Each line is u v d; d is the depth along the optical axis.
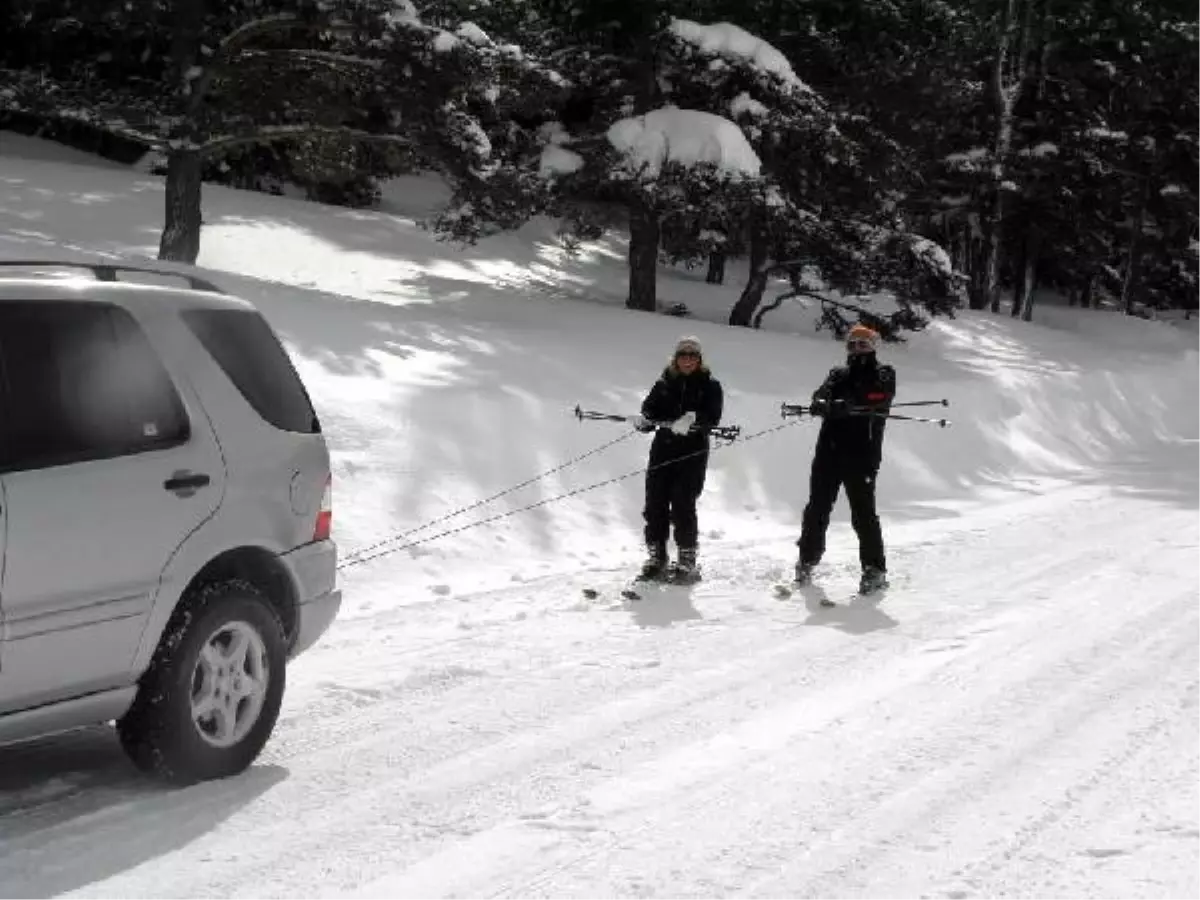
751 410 14.36
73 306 4.94
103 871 4.30
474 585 9.43
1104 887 4.32
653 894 4.23
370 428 11.39
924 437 16.23
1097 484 16.05
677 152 23.31
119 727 5.09
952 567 10.43
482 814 4.95
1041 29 39.62
